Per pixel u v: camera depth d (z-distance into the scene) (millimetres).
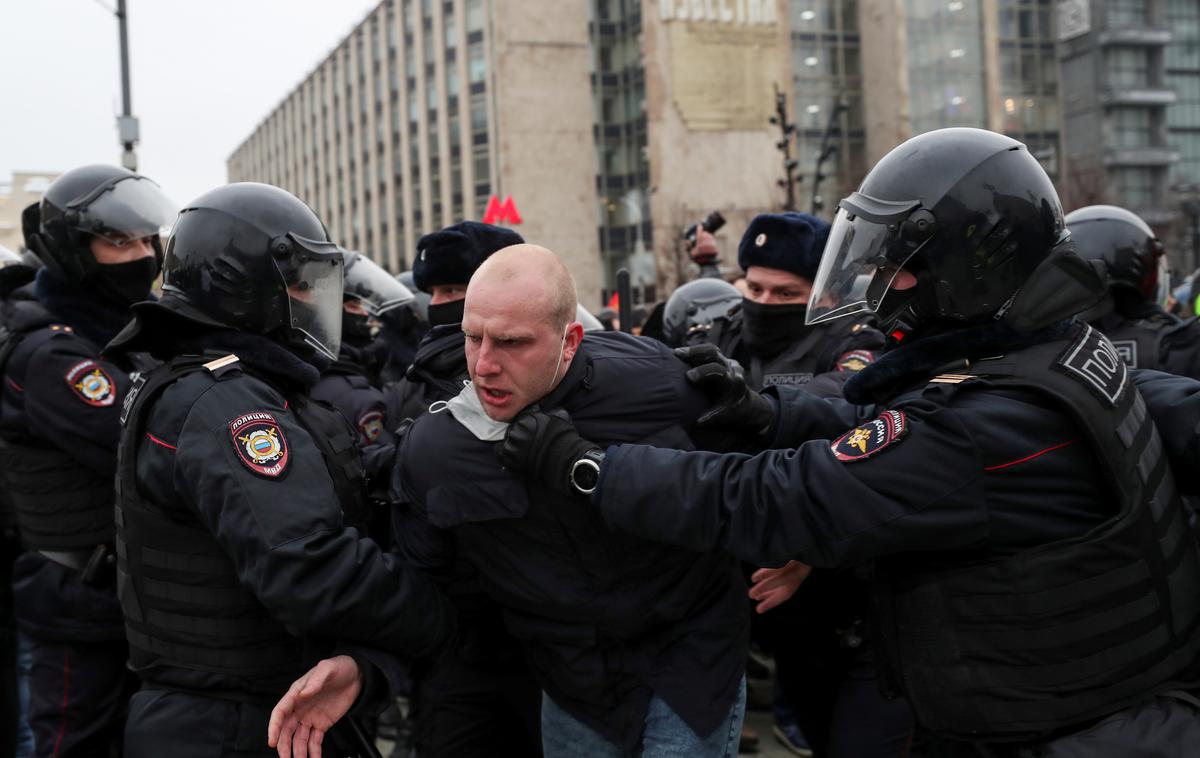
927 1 44406
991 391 1693
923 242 1765
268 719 2055
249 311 2121
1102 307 3328
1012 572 1646
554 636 2090
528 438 1863
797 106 44438
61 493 2842
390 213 52312
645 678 2066
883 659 1932
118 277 2979
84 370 2812
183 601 2025
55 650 2863
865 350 3213
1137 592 1653
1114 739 1627
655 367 2061
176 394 2016
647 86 42000
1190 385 1828
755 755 4109
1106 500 1685
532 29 43562
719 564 2135
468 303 1875
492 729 2641
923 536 1667
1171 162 49906
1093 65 49875
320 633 1897
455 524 2010
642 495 1808
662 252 40000
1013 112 47719
